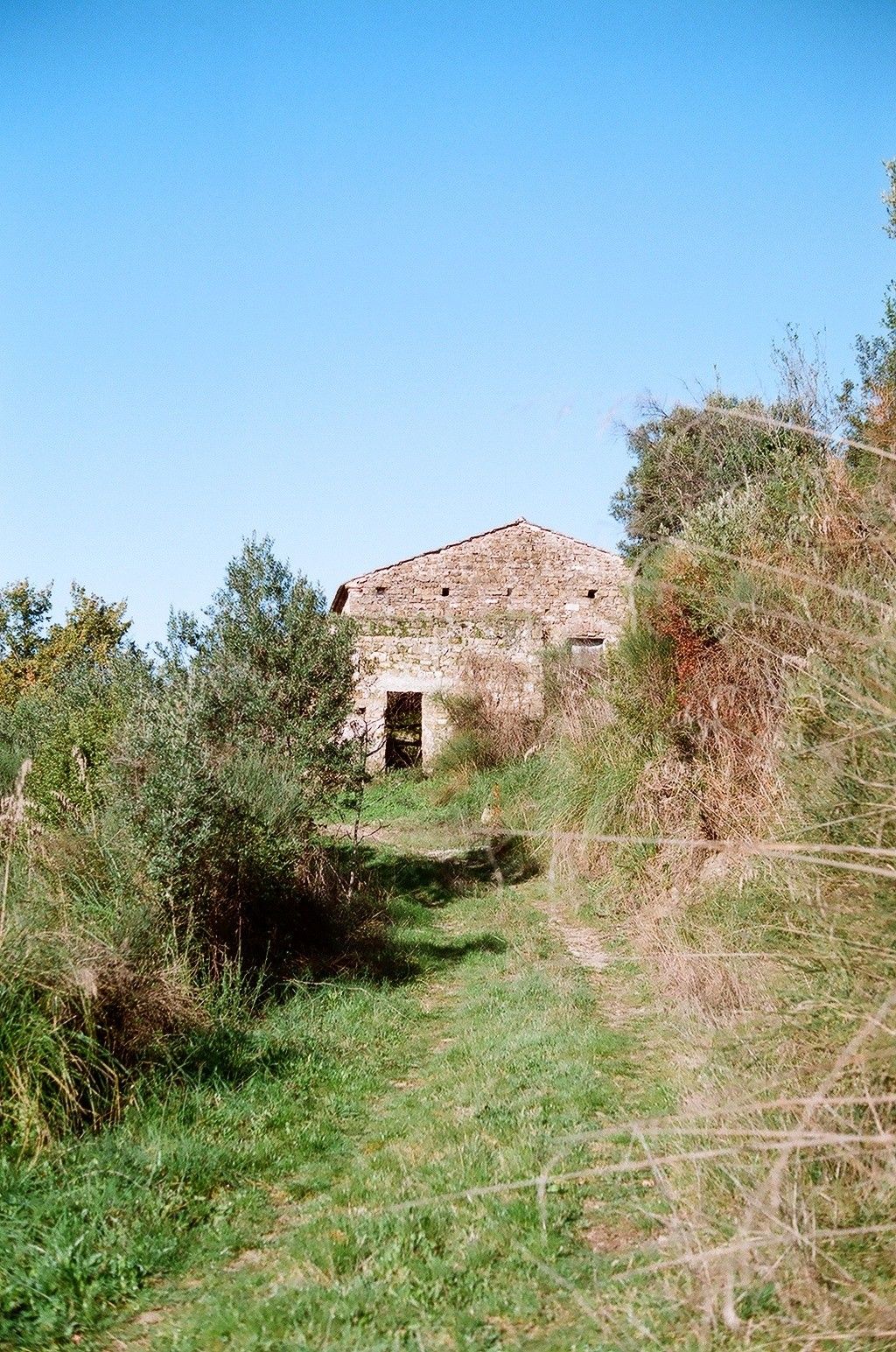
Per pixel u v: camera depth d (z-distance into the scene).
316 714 10.46
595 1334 3.01
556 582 24.25
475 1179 4.17
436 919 10.62
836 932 3.64
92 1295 3.56
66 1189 4.21
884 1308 2.69
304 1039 6.54
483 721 19.11
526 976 7.73
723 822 7.75
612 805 9.72
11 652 30.86
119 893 6.62
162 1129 4.88
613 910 9.02
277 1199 4.42
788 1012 3.76
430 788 18.20
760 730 7.99
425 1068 6.18
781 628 6.42
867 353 8.62
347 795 11.34
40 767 9.58
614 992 7.11
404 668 23.16
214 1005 6.60
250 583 11.05
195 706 8.76
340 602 26.47
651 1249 3.35
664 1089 4.77
